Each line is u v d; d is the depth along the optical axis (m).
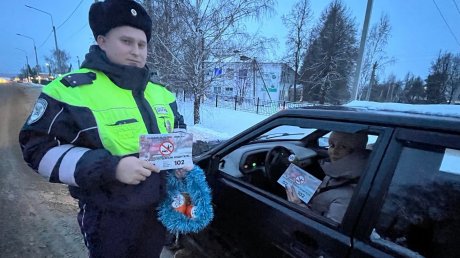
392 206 1.12
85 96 1.13
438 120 1.07
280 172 2.06
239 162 2.04
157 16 9.98
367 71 31.67
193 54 9.79
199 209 1.46
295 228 1.37
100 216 1.27
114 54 1.23
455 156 1.01
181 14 9.66
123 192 1.21
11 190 3.66
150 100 1.41
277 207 1.50
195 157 2.14
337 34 29.53
